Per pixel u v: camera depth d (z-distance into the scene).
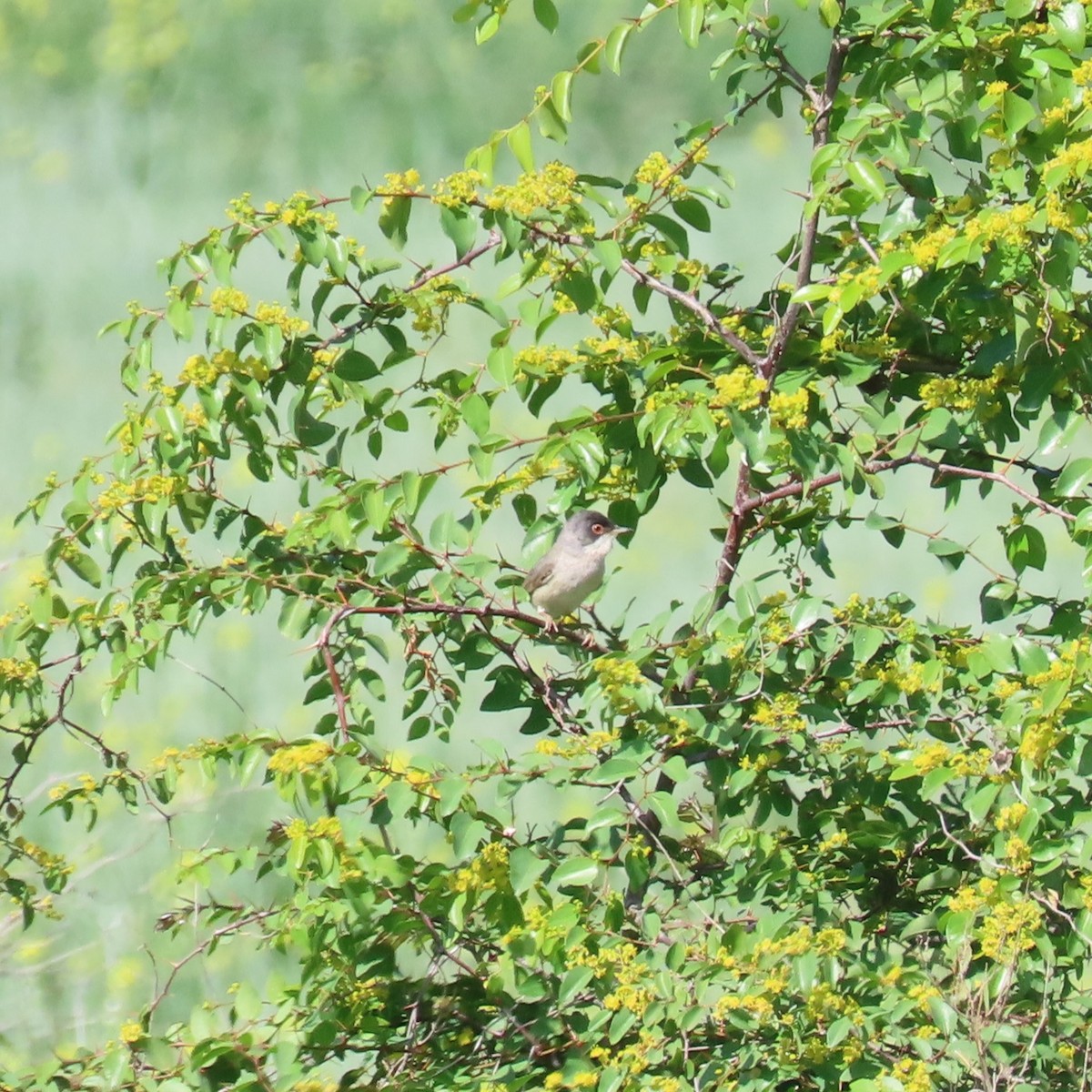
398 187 9.90
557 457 10.42
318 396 10.80
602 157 37.53
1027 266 8.95
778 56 10.74
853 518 10.34
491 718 18.94
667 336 11.37
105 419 28.64
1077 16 9.07
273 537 10.76
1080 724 8.56
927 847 10.29
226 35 42.25
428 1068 9.53
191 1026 9.11
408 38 42.09
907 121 9.30
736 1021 8.54
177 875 9.56
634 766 8.69
